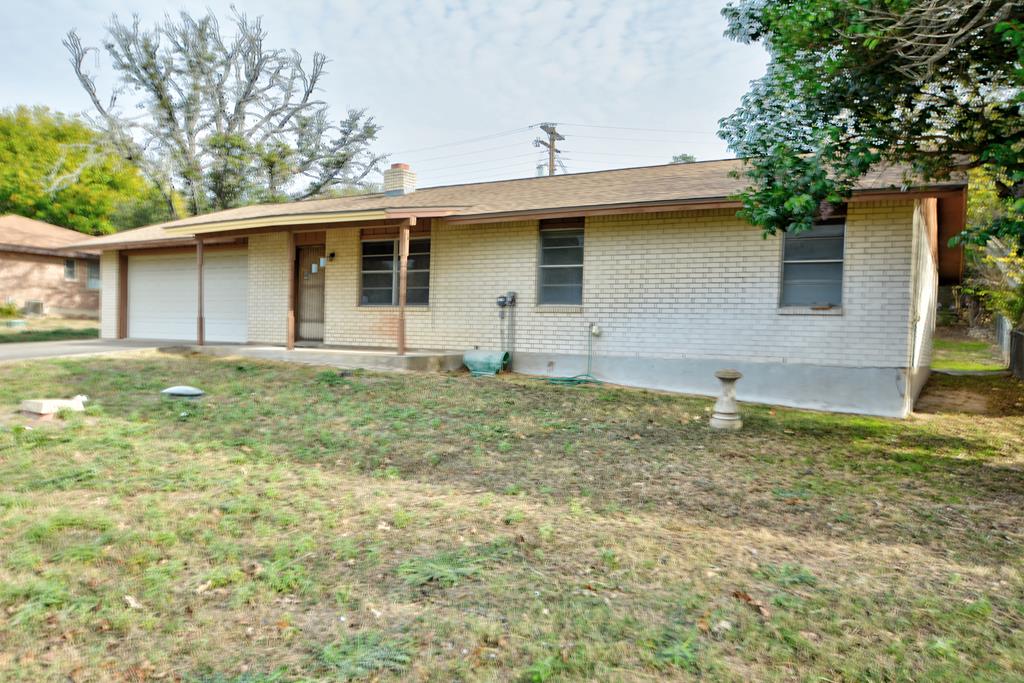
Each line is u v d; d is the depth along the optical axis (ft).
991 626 10.82
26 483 17.19
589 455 21.90
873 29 18.99
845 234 31.35
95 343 51.49
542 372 39.09
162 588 11.93
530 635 10.52
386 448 22.13
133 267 58.59
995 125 21.40
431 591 12.08
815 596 11.89
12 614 10.76
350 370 37.01
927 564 13.48
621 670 9.50
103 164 117.29
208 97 119.14
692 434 25.17
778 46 21.75
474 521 15.62
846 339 31.42
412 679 9.30
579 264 38.47
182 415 25.66
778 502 17.38
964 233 19.75
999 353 67.87
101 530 14.30
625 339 36.78
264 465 19.79
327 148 128.67
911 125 22.07
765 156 23.20
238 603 11.50
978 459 22.54
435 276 42.47
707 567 13.16
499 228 40.42
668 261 35.55
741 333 33.73
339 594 11.86
